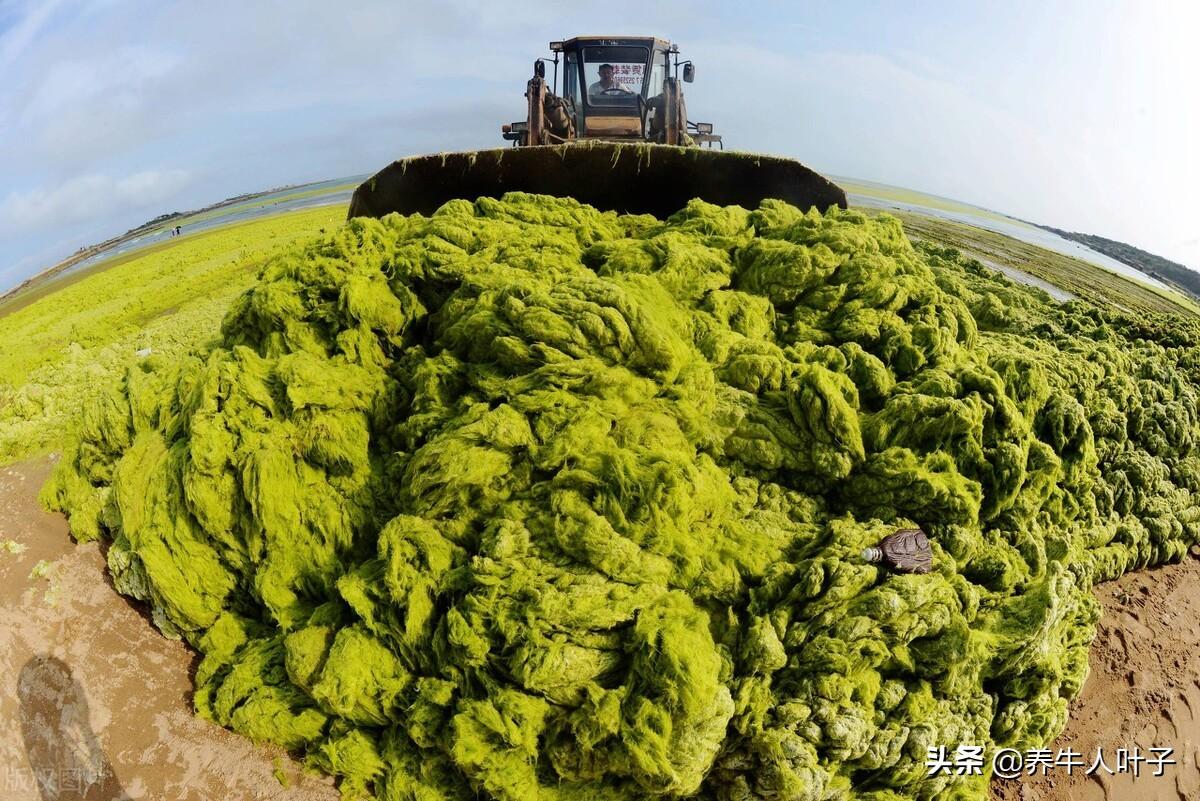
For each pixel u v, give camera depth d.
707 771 3.89
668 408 4.84
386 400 5.50
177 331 9.88
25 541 6.59
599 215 7.01
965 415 4.85
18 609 5.91
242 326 6.36
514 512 4.35
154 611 5.65
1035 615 4.42
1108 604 6.38
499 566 4.10
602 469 4.38
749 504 4.75
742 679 3.93
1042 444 5.38
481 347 5.16
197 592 5.32
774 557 4.39
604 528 4.08
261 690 4.76
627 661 3.95
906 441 4.96
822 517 4.78
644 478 4.25
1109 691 5.64
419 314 5.96
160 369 7.06
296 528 4.98
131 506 5.47
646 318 4.89
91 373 9.05
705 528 4.46
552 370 4.70
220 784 4.63
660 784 3.70
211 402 5.21
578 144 7.02
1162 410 7.22
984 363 5.80
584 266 6.21
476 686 4.10
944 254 10.01
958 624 4.15
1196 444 7.49
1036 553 5.07
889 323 5.80
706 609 4.20
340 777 4.62
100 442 6.76
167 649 5.61
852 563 4.12
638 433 4.62
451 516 4.60
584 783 4.00
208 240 14.60
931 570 4.32
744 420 4.98
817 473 4.90
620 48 9.63
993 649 4.34
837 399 4.82
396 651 4.36
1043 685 4.64
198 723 5.00
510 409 4.61
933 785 4.27
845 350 5.50
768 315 5.95
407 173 7.38
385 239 6.22
